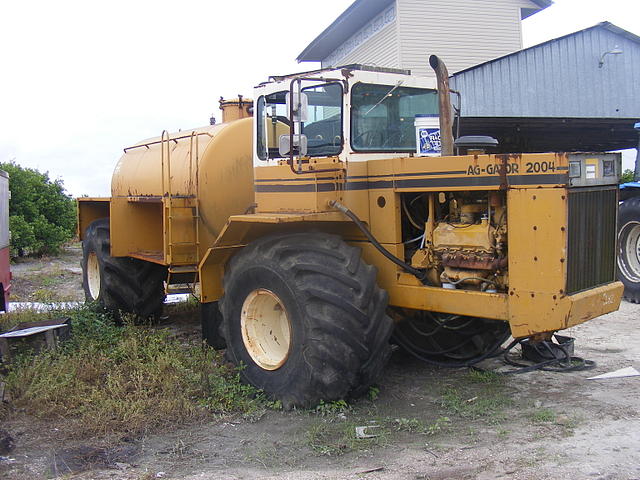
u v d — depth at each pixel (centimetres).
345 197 524
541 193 440
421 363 627
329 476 387
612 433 439
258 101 592
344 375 475
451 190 484
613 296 486
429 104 594
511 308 457
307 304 486
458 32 1955
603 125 1800
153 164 809
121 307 809
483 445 426
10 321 794
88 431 461
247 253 545
